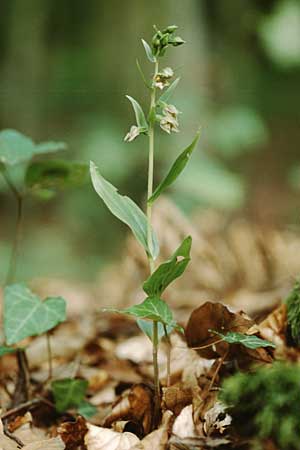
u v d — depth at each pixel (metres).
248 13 12.45
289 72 12.91
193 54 9.81
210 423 2.09
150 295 2.12
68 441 2.26
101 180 2.13
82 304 5.63
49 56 12.33
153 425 2.30
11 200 10.75
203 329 2.37
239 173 11.27
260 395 1.92
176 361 2.69
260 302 3.98
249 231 5.58
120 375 3.15
